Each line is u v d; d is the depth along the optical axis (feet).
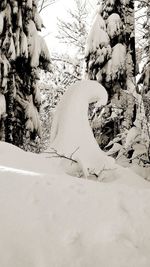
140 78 47.73
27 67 45.62
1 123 40.45
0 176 16.90
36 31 46.29
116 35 44.16
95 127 44.75
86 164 26.37
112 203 15.56
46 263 12.20
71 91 30.45
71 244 13.00
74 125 28.68
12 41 41.88
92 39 44.32
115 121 42.91
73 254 12.60
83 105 29.71
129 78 43.91
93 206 15.20
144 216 14.94
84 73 45.24
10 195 15.38
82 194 16.02
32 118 47.50
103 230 13.66
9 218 13.94
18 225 13.62
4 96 41.22
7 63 41.16
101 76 44.06
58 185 16.53
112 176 25.77
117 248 12.92
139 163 33.47
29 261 12.24
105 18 45.06
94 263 12.32
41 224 13.80
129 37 44.91
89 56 44.65
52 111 59.41
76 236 13.34
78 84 30.71
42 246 12.82
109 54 43.88
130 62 44.42
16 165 23.40
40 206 14.88
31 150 53.11
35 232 13.38
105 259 12.46
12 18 43.01
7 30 41.86
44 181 16.75
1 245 12.67
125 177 25.52
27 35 45.57
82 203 15.35
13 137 43.37
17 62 44.57
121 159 35.04
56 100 59.31
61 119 29.35
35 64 45.32
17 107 46.75
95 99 30.63
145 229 14.15
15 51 42.47
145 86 46.88
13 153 25.36
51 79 59.93
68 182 17.02
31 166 24.08
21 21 43.60
